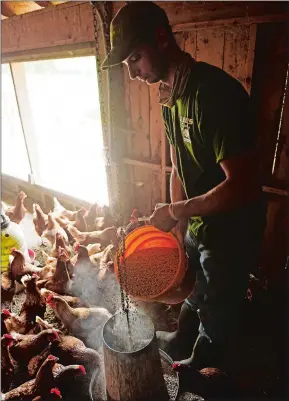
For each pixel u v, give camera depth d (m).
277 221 3.47
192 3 3.20
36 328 3.12
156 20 1.95
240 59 3.13
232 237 2.35
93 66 12.20
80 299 3.41
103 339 2.21
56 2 4.30
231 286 2.45
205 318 2.67
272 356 2.99
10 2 4.83
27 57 5.20
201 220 2.43
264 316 3.33
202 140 2.16
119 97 4.19
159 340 3.16
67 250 4.19
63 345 2.87
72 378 2.68
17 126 9.13
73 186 6.09
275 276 3.68
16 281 3.96
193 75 2.07
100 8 2.51
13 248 3.78
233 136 1.94
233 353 3.01
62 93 11.84
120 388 2.20
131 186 4.71
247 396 2.67
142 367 2.14
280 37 2.92
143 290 2.43
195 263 2.77
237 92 1.98
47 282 3.58
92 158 7.43
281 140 3.17
